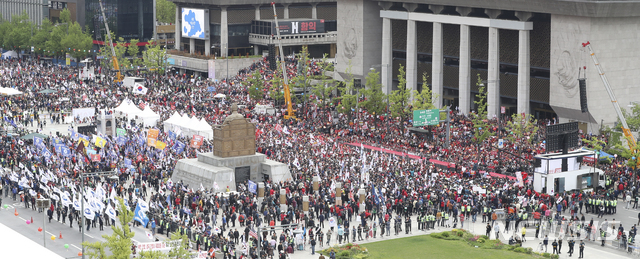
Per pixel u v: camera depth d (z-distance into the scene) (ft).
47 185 306.14
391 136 452.76
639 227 280.51
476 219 296.30
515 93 515.50
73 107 526.98
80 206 276.82
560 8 453.58
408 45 575.79
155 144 366.63
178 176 362.94
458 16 531.09
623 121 362.74
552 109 498.28
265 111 531.91
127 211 211.41
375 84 513.86
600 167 357.82
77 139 399.24
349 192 307.58
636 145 339.16
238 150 354.74
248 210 289.74
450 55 556.51
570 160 340.59
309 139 412.98
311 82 619.67
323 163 353.72
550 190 330.54
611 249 261.03
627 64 459.73
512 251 256.93
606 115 458.50
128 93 580.30
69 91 578.66
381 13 593.01
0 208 316.60
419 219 286.05
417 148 423.23
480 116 468.34
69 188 305.94
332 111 533.14
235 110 357.20
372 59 622.13
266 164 353.31
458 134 444.96
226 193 323.78
